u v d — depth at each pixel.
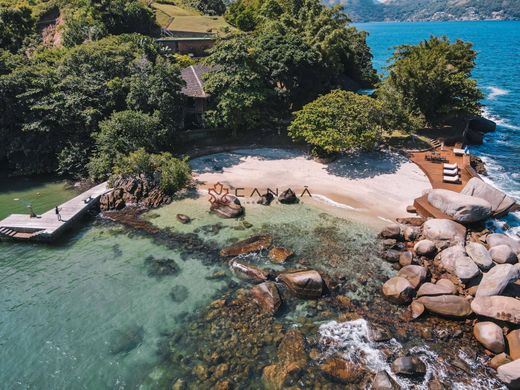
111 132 39.34
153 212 34.47
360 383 18.47
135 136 40.38
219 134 48.88
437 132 49.09
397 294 23.09
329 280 25.20
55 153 41.69
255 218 32.91
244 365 19.45
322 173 40.31
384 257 27.28
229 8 94.19
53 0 72.44
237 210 33.25
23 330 22.28
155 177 38.09
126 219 33.53
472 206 29.12
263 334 21.28
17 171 42.00
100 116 42.12
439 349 20.36
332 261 27.22
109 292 25.02
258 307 23.17
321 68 54.97
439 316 22.28
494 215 30.92
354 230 30.70
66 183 40.41
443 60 47.16
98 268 27.42
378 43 187.75
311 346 20.45
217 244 29.59
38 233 30.28
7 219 32.25
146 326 22.23
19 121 41.12
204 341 21.02
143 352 20.58
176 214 34.00
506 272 22.86
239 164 43.00
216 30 80.19
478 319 21.84
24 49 56.31
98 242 30.52
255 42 52.34
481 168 40.28
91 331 22.06
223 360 19.80
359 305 23.30
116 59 46.09
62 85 41.91
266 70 48.16
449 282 23.89
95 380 19.22
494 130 53.84
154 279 26.06
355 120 40.12
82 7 67.62
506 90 77.38
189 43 72.50
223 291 24.70
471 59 54.56
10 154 41.97
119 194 35.91
